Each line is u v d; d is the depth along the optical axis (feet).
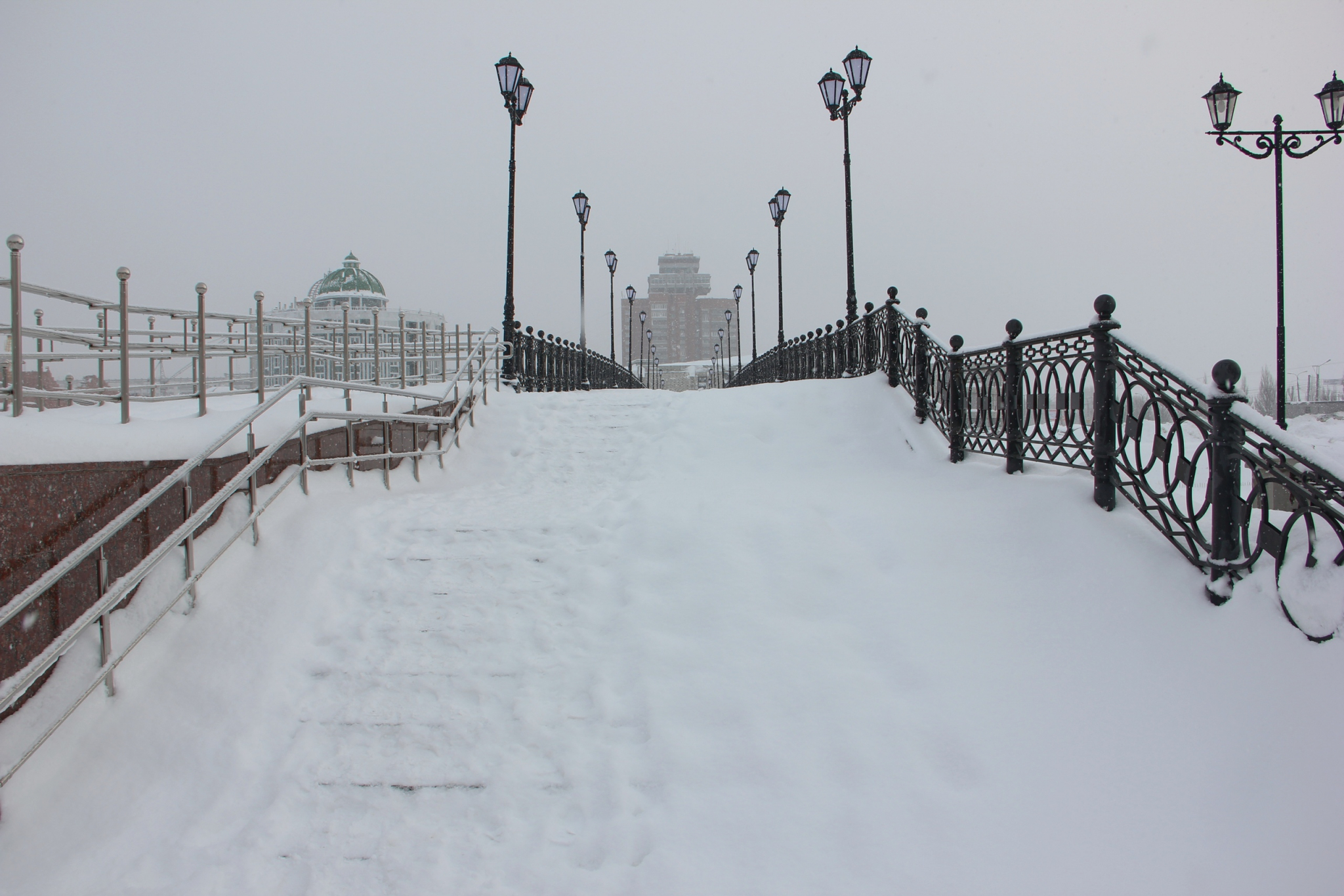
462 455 26.55
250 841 10.19
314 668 13.09
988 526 14.85
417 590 15.01
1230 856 8.14
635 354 436.76
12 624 11.06
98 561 12.51
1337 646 9.09
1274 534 10.20
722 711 11.35
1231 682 9.78
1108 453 13.80
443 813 10.57
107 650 12.05
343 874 9.70
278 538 15.96
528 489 23.20
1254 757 8.90
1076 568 12.82
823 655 12.17
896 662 11.88
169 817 10.68
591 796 10.51
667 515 16.75
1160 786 9.09
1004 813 9.29
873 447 23.99
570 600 14.62
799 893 8.78
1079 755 9.77
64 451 12.07
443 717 12.06
